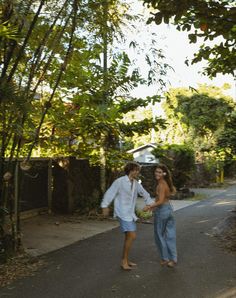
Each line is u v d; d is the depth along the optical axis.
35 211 12.36
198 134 32.78
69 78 10.92
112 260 7.51
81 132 12.49
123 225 6.89
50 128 12.23
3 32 5.27
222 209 15.35
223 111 31.45
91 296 5.60
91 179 13.73
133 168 7.00
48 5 7.32
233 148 13.79
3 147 7.19
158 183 7.25
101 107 11.37
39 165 12.51
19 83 7.33
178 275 6.53
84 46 9.09
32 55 7.52
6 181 7.36
